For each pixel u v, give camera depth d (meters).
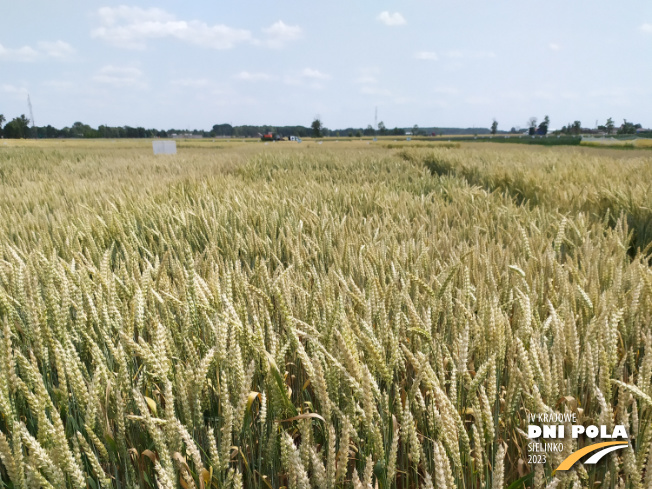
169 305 2.10
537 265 2.78
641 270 2.10
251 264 3.43
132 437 1.62
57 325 1.75
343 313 1.58
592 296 2.14
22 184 9.88
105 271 2.13
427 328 1.74
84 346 1.88
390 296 2.05
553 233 4.07
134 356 1.85
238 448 1.46
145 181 9.09
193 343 1.81
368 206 5.74
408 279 2.22
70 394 1.73
